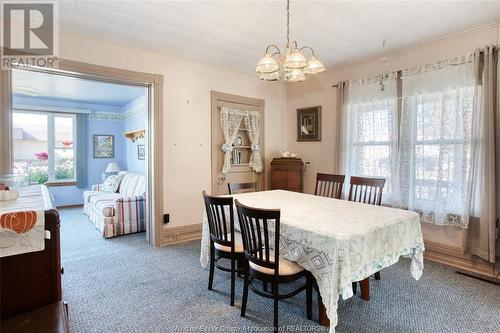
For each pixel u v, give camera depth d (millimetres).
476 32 2904
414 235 2205
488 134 2725
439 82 3084
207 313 2141
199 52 3590
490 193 2707
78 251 3471
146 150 3785
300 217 2098
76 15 2609
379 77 3613
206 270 2922
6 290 1330
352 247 1701
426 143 3188
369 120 3715
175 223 3803
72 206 6277
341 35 3062
